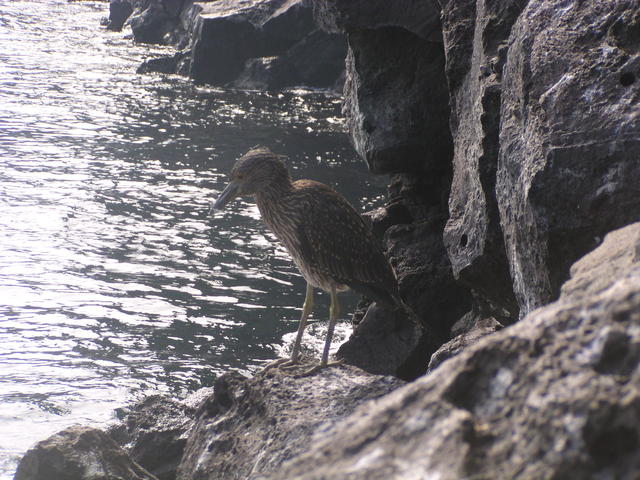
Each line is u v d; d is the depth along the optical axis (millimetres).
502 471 2201
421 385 2596
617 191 5566
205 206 21047
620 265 3521
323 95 37000
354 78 14719
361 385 7047
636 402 2168
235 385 7676
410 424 2461
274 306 15430
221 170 24594
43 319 14344
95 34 49156
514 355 2498
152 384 12359
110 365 12875
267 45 38156
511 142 6523
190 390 12258
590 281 3533
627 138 5605
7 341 13461
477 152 8234
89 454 8094
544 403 2301
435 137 13852
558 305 2631
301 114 33031
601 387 2258
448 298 12180
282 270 17172
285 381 7285
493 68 8195
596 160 5664
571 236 5742
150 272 16672
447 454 2289
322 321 14836
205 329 14344
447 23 10742
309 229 7910
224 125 30578
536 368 2426
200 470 7086
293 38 38031
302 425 6582
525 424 2293
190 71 38406
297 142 28469
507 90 7090
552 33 6457
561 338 2477
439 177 14141
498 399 2428
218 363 13156
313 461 2502
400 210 14141
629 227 3869
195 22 39031
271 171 7926
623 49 6125
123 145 26875
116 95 34438
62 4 59375
